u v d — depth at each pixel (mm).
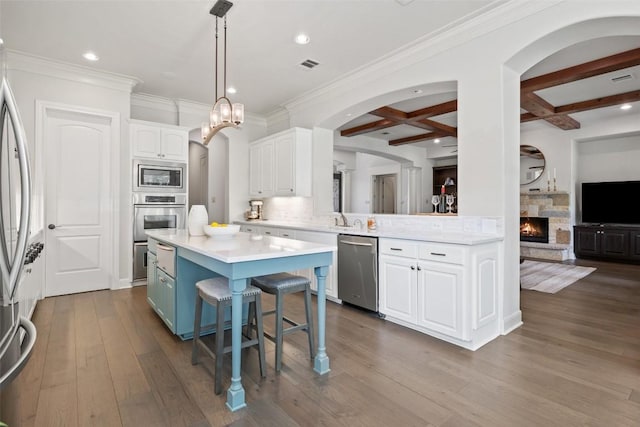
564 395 1933
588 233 6789
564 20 2447
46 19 2947
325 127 4922
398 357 2420
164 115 5188
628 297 4012
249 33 3162
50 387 1994
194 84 4488
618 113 6062
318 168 4898
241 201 5887
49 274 3949
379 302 3232
